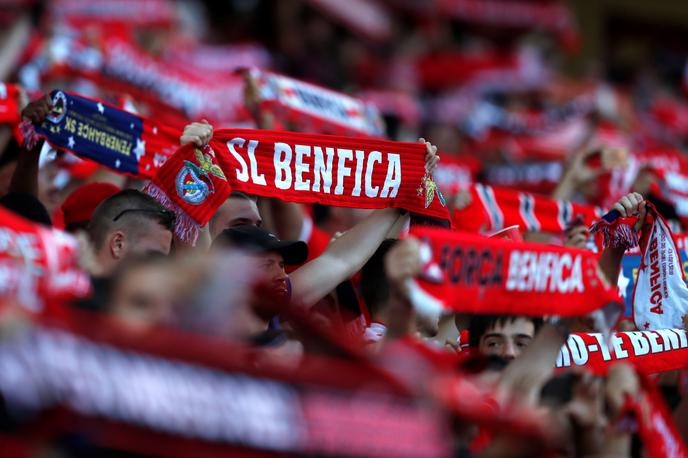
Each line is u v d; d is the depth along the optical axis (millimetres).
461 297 9789
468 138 32188
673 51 54188
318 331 8016
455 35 44438
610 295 10867
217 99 23172
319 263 12430
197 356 7191
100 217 11633
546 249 10453
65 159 15922
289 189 13188
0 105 13922
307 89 18406
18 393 6602
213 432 7141
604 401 9953
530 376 10133
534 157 30062
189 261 7789
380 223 13023
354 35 41094
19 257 9281
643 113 37750
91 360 6848
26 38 21734
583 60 52156
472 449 9117
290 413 7410
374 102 31906
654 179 18094
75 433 6824
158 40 27047
